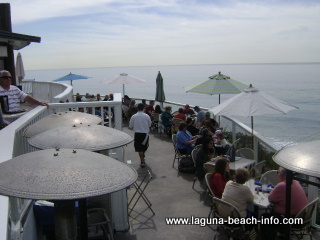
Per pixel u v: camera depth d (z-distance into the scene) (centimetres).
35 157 207
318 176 285
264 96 739
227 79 1171
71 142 278
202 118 1148
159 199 716
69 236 214
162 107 1570
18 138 396
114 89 12512
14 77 1056
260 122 3234
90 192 172
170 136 1274
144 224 607
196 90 1151
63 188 171
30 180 176
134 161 984
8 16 1101
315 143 348
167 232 578
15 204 307
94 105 592
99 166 201
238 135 908
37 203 418
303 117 3762
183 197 724
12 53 1041
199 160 770
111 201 572
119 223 580
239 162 739
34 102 581
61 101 727
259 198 532
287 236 409
